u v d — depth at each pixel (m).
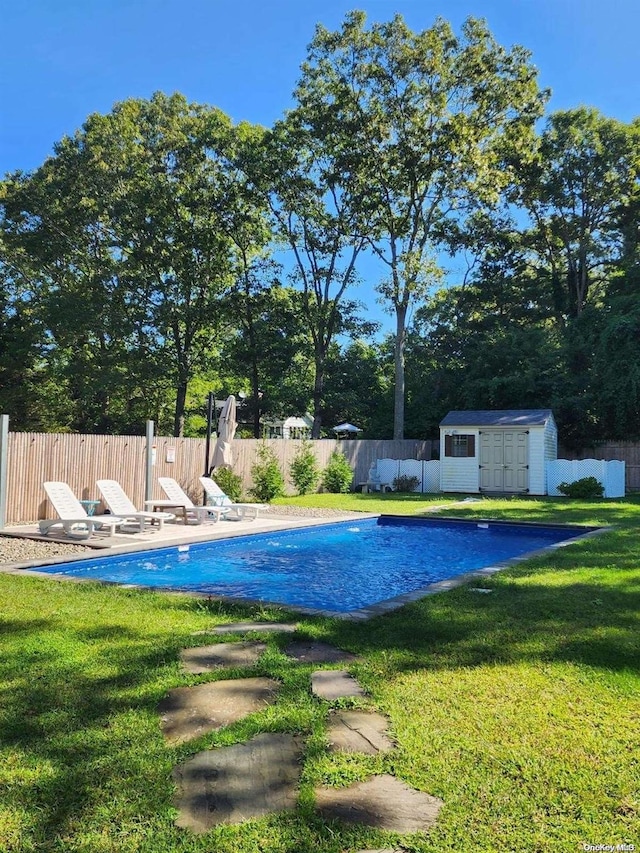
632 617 5.22
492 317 32.84
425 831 2.28
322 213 28.78
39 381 31.62
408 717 3.22
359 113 25.75
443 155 25.81
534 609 5.48
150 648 4.25
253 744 2.95
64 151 29.20
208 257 29.28
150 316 28.70
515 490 22.34
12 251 30.67
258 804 2.45
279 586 7.75
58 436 12.86
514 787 2.57
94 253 31.34
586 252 31.80
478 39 25.31
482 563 9.68
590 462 21.39
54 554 8.30
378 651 4.30
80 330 27.77
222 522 12.48
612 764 2.76
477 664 4.05
